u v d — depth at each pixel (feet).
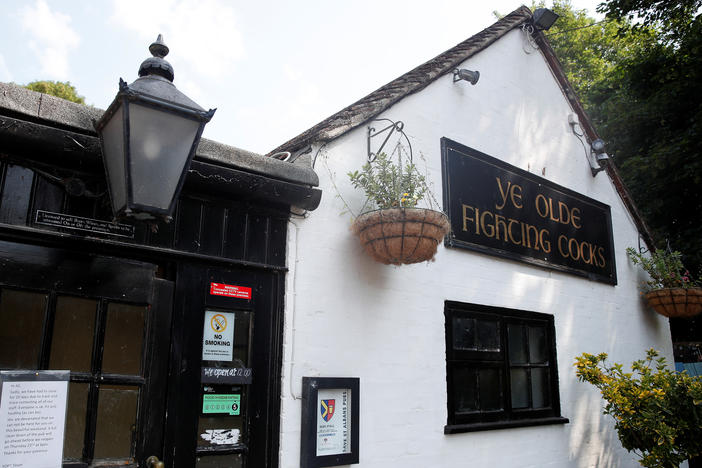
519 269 18.24
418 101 16.10
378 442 12.94
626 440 17.44
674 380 17.48
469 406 15.65
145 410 9.71
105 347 9.46
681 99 31.81
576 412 19.12
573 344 19.74
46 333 8.84
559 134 21.70
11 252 8.71
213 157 10.48
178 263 10.64
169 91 8.15
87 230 9.44
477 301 16.40
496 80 19.27
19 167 8.98
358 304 13.24
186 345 10.47
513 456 16.39
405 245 11.89
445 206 16.01
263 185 11.24
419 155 15.69
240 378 11.05
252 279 11.65
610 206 23.54
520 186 19.06
